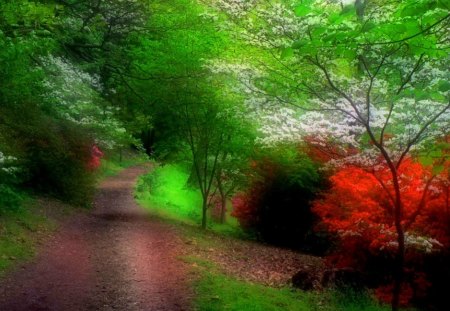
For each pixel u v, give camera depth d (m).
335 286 8.98
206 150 16.08
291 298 8.08
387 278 9.47
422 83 6.33
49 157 15.61
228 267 10.30
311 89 6.92
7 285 7.46
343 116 7.85
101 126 18.77
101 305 6.99
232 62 8.77
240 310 6.78
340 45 4.21
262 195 17.47
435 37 4.40
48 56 16.73
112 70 17.98
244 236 17.73
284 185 16.66
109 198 20.52
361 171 8.82
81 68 19.25
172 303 7.10
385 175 8.41
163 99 15.57
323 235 15.82
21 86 12.08
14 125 14.14
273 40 6.57
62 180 16.22
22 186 14.87
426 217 8.29
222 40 13.49
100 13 16.16
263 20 6.78
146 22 16.38
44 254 9.52
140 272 8.76
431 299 9.07
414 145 6.77
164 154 17.66
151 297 7.37
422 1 3.23
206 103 14.82
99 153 24.05
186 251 11.01
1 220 10.62
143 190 23.28
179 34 14.67
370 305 8.38
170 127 16.44
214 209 22.42
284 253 14.44
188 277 8.46
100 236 12.02
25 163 14.20
